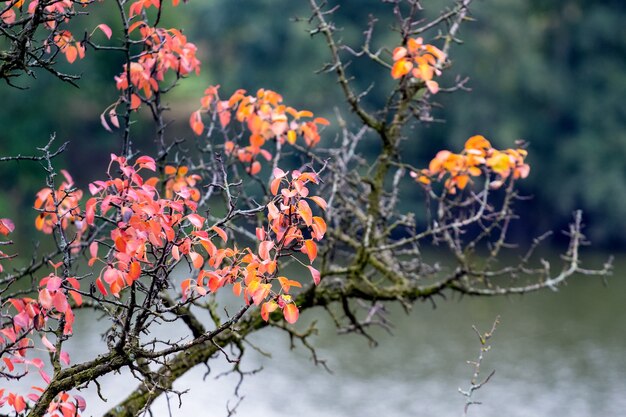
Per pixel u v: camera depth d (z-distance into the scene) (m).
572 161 44.25
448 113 43.16
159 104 5.79
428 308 30.66
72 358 18.05
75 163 43.88
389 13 43.62
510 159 5.84
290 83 44.56
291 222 3.83
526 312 29.53
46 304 3.84
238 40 50.28
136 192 3.76
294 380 21.31
